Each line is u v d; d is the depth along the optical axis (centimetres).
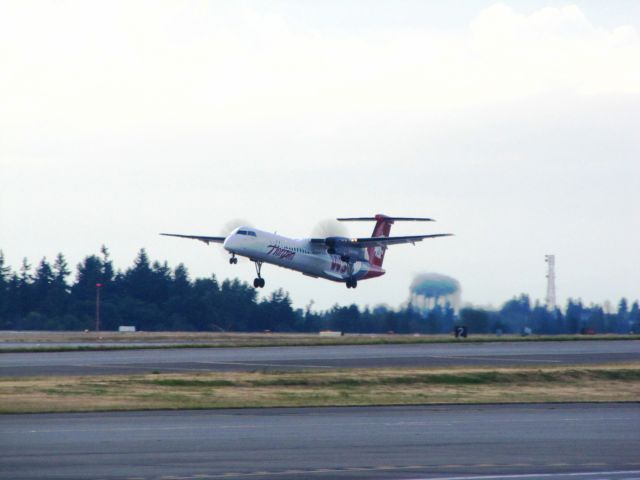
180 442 8569
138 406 11950
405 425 10025
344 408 12019
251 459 7569
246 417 10788
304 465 7275
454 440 8794
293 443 8531
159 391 13675
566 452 8031
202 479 6644
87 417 10719
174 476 6756
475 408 12138
